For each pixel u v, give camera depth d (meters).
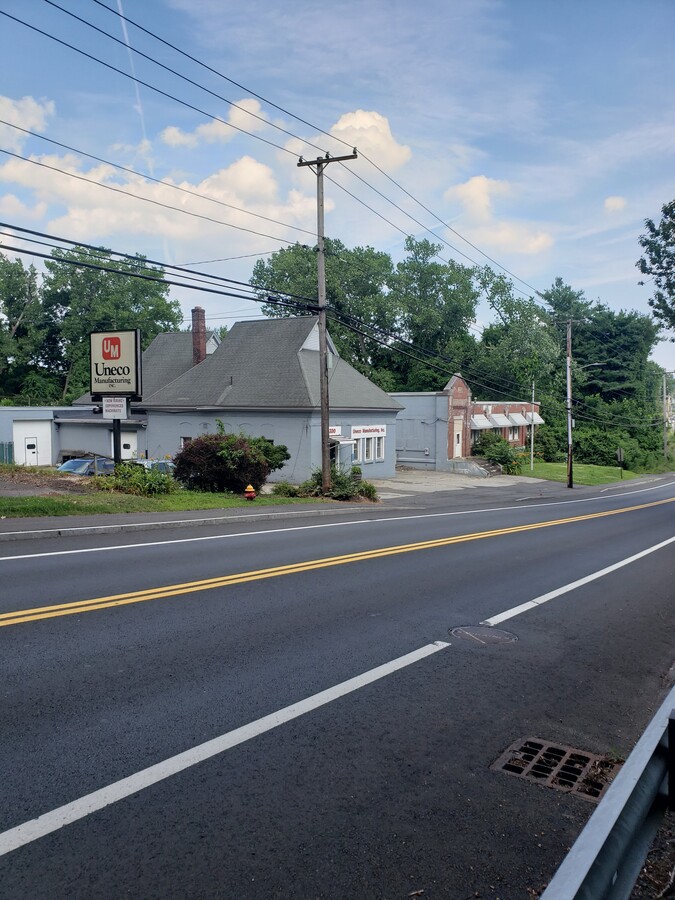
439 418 48.19
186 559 11.84
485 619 8.98
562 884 2.25
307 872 3.57
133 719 5.30
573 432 77.50
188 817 4.01
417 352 65.19
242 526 17.00
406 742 5.21
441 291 65.25
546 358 69.31
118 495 19.59
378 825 4.05
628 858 2.64
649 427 85.19
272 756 4.84
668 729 3.07
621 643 8.30
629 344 86.88
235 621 8.12
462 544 15.64
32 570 10.32
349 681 6.41
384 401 40.91
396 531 17.53
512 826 4.14
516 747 5.28
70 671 6.23
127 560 11.47
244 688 6.07
